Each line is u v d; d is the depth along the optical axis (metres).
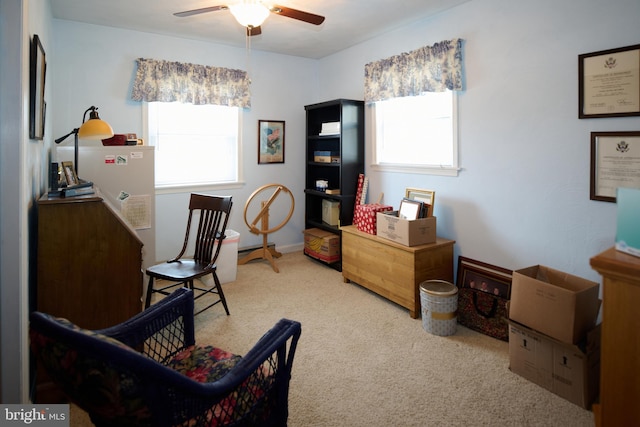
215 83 4.14
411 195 3.49
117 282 2.10
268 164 4.70
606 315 1.25
